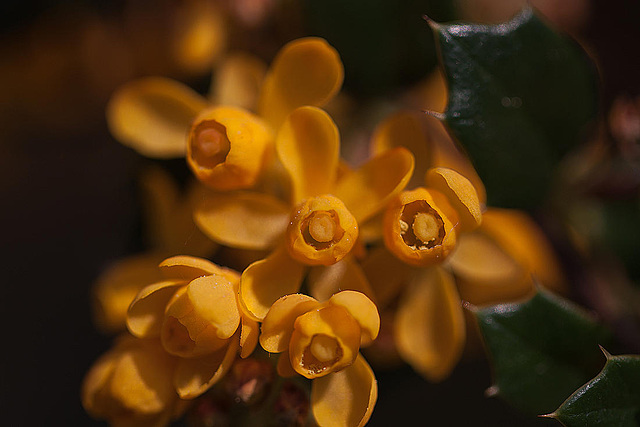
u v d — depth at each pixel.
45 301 0.13
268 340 0.08
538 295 0.09
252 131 0.09
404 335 0.10
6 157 0.12
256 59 0.11
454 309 0.10
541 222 0.10
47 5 0.11
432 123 0.10
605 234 0.10
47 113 0.12
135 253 0.10
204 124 0.09
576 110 0.10
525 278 0.10
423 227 0.08
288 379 0.09
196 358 0.09
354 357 0.08
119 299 0.10
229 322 0.08
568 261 0.10
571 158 0.10
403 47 0.10
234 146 0.09
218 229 0.09
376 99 0.10
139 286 0.10
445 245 0.08
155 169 0.10
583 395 0.08
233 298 0.08
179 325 0.09
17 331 0.13
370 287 0.09
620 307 0.10
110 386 0.09
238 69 0.10
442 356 0.10
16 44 0.11
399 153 0.09
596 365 0.09
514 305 0.09
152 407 0.09
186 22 0.11
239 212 0.09
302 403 0.09
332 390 0.08
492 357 0.09
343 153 0.10
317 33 0.10
